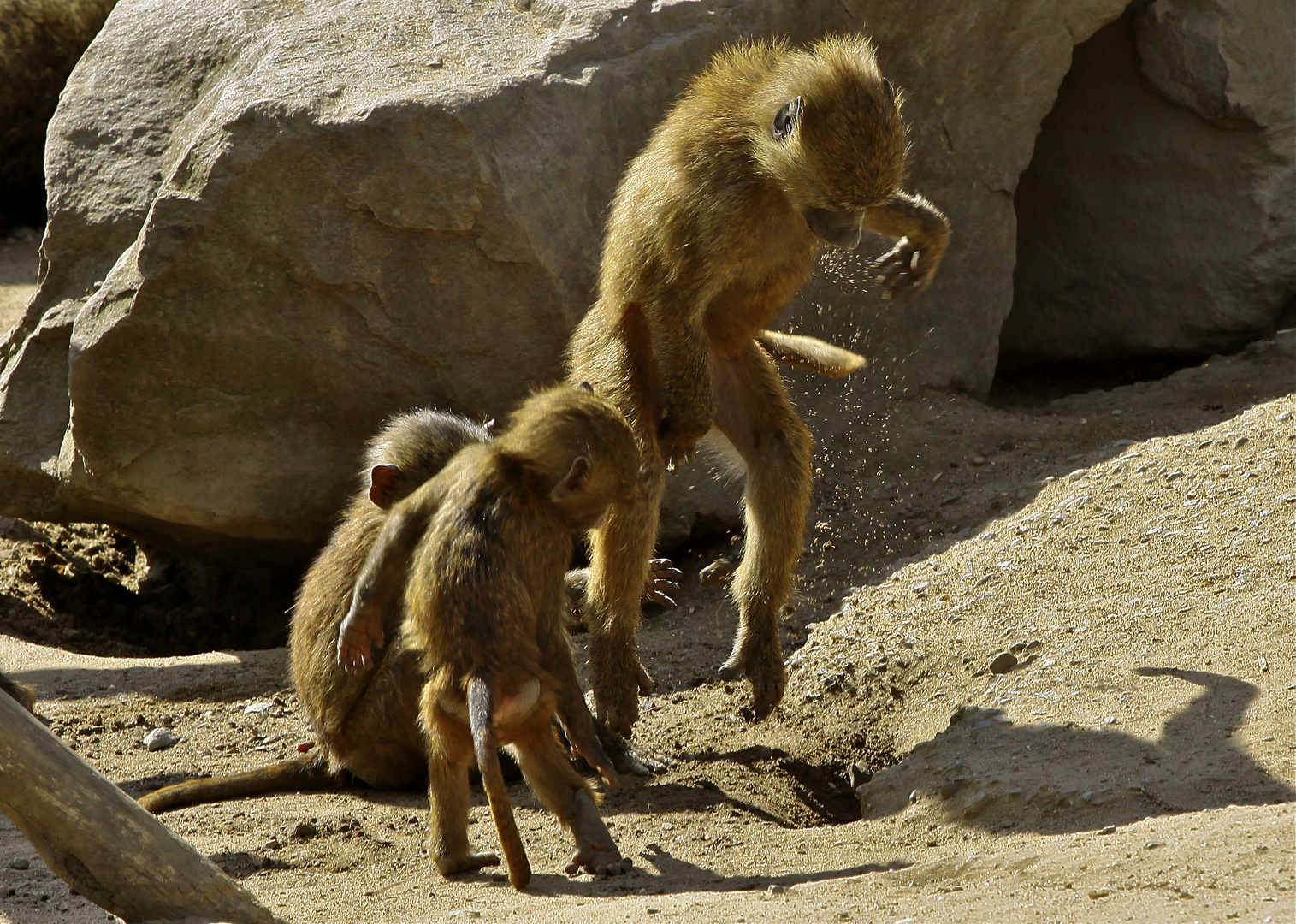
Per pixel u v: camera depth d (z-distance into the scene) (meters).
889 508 14.88
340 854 8.24
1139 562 10.89
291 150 12.32
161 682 12.18
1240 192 17.80
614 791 9.71
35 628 14.34
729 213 9.84
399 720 9.25
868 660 11.06
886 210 10.29
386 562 8.10
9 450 13.79
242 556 14.80
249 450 13.23
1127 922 5.57
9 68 24.73
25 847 8.11
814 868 7.68
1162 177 18.23
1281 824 6.31
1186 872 6.02
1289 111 17.58
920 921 5.97
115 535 16.78
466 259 12.84
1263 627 9.35
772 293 10.65
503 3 14.44
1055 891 6.15
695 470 14.52
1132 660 9.48
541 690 7.57
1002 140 16.56
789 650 12.65
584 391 8.33
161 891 6.35
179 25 14.27
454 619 7.56
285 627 15.09
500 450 7.93
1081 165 18.78
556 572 8.09
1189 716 8.48
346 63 13.16
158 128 13.85
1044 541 11.78
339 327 12.88
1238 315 17.97
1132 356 18.98
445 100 12.59
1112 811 7.61
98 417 13.08
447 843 7.77
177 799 9.33
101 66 14.30
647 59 13.90
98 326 12.80
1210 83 17.34
